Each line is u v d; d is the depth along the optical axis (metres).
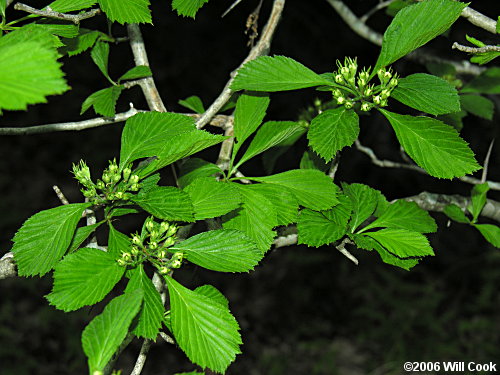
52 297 0.31
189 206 0.34
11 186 1.45
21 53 0.25
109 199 0.35
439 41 0.67
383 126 1.41
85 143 1.53
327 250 1.42
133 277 0.32
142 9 0.38
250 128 0.40
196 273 0.43
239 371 1.22
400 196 1.43
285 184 0.39
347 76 0.37
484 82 0.57
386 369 1.19
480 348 1.23
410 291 1.30
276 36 1.51
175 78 1.59
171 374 1.18
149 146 0.36
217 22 1.60
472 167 0.35
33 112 1.53
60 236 0.34
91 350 0.28
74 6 0.37
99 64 0.47
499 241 0.49
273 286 1.38
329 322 1.33
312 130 0.36
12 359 1.14
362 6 0.96
